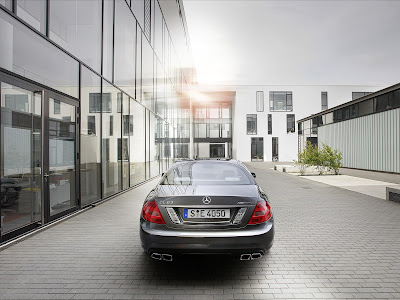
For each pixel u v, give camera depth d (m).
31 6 4.62
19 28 4.32
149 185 10.96
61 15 5.54
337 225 4.97
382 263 3.24
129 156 9.71
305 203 7.12
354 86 35.16
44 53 4.96
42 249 3.72
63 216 5.51
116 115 8.43
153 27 12.85
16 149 4.35
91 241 4.07
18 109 4.37
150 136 12.42
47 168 4.96
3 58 3.99
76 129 6.11
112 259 3.37
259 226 2.81
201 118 38.53
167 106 16.52
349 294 2.51
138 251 3.65
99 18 7.22
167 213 2.84
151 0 12.41
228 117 38.53
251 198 2.93
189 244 2.71
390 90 14.05
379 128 15.58
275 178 13.77
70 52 5.84
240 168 3.95
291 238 4.22
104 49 7.55
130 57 9.61
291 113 35.28
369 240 4.11
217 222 2.80
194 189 3.17
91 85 6.79
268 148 35.19
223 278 2.84
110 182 8.05
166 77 16.09
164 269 3.07
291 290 2.59
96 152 7.12
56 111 5.34
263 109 35.34
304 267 3.12
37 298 2.45
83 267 3.13
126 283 2.74
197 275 2.92
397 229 4.71
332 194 8.62
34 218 4.73
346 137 19.09
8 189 4.22
